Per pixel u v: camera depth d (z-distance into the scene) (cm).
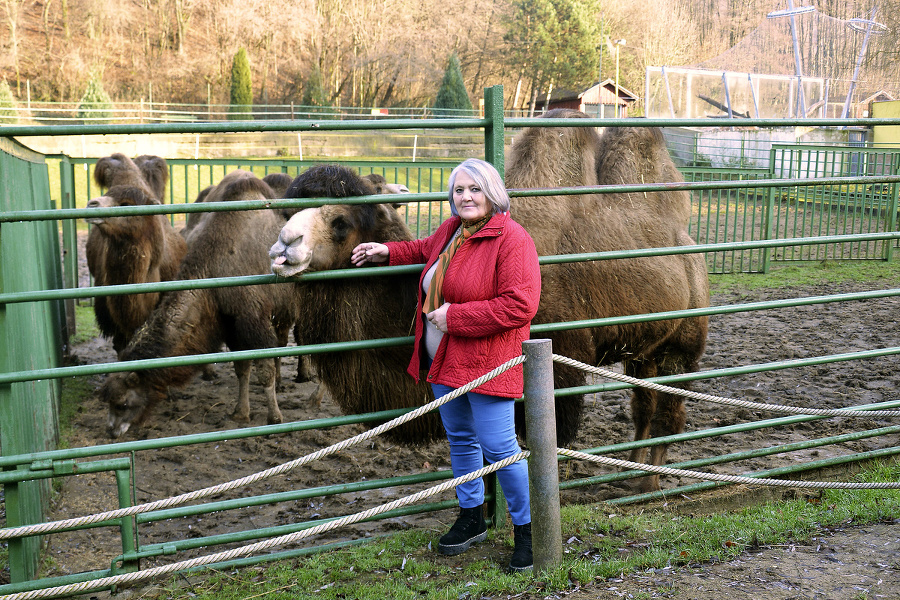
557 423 426
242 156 2817
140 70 4975
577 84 5472
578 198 452
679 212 504
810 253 1457
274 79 5372
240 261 625
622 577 331
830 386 711
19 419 401
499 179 319
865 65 2775
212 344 621
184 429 642
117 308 668
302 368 793
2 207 405
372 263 369
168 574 350
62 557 414
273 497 351
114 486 520
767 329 955
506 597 315
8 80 4541
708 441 577
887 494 419
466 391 310
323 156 2814
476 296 318
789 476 458
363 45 5472
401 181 2042
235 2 5144
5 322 325
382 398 381
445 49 5556
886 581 322
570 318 425
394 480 365
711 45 6009
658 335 477
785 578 327
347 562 355
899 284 1206
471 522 366
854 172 1864
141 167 868
